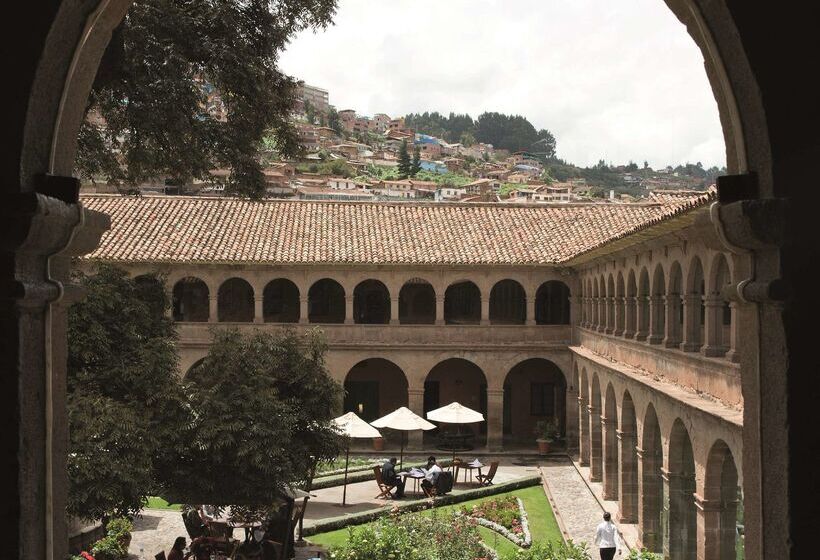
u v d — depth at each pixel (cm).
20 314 465
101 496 1661
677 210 1823
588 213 4384
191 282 4397
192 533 2342
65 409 540
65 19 466
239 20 1839
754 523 491
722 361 1778
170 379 2006
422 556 1867
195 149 1873
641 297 2659
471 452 4081
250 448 2002
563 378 4456
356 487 3400
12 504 460
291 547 2305
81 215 503
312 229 4212
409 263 3981
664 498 2175
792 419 446
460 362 4528
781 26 446
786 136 447
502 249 4094
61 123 510
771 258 462
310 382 2356
